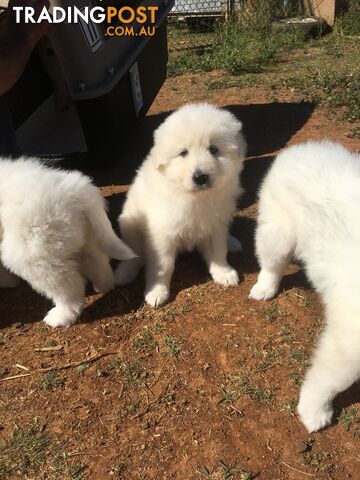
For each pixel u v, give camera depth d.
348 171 0.52
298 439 0.51
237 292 0.70
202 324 0.65
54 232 0.59
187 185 0.62
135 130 1.12
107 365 0.60
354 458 0.49
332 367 0.48
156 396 0.56
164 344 0.63
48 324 0.67
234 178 0.67
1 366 0.62
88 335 0.65
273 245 0.60
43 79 1.11
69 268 0.63
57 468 0.50
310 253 0.52
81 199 0.61
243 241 0.80
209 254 0.72
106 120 0.93
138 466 0.50
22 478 0.50
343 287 0.45
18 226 0.58
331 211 0.49
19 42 0.69
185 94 1.37
